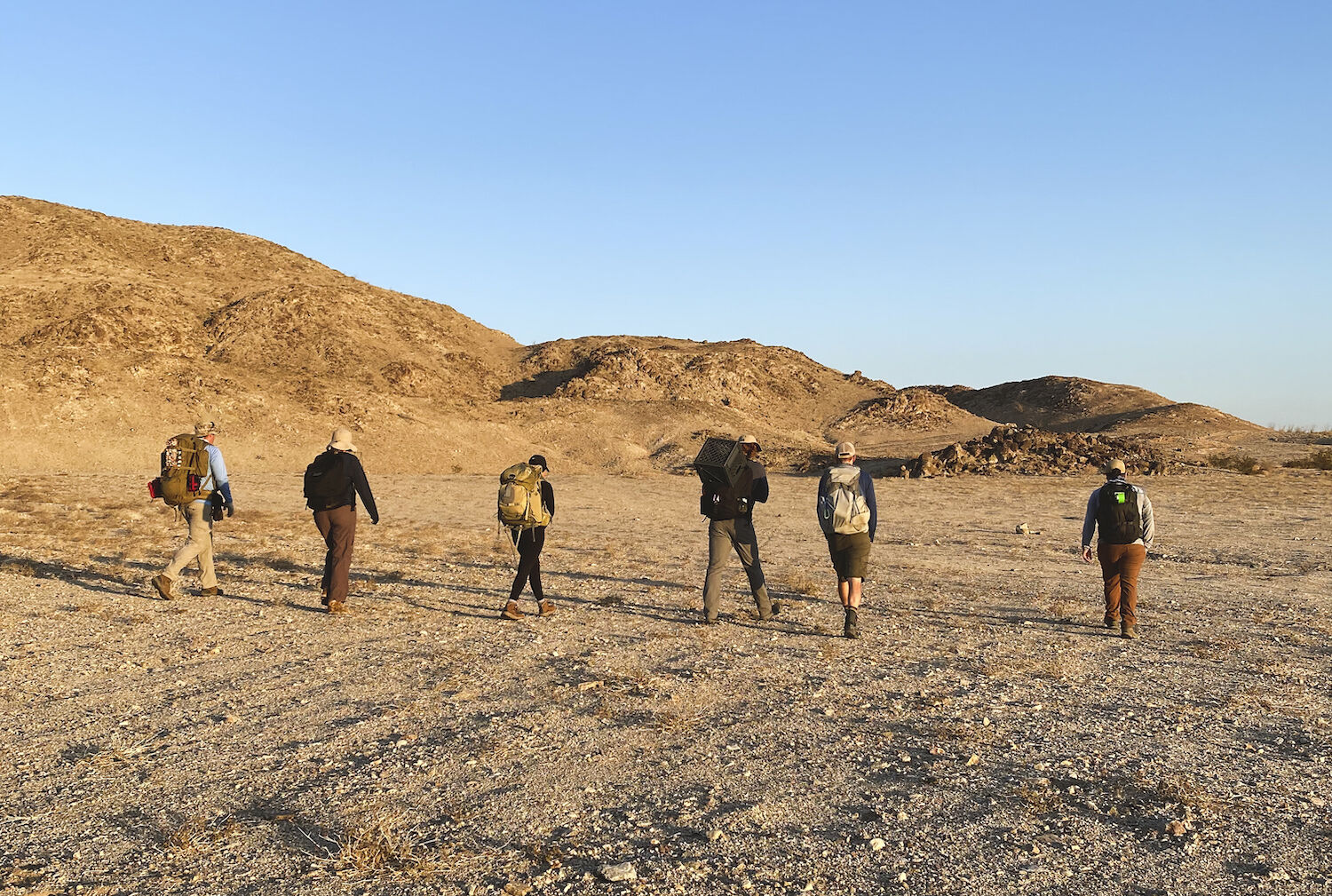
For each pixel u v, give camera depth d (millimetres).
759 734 5316
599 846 3730
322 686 6504
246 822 3977
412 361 94562
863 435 99375
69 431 50844
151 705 5977
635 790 4395
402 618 9188
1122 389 135125
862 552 8312
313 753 4957
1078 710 5891
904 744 5141
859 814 4098
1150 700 6180
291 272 116125
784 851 3697
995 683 6633
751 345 137500
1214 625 9141
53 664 7062
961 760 4852
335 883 3385
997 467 46062
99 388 56156
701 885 3381
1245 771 4688
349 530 9516
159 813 4082
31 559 12672
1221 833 3875
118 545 14680
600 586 11727
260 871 3480
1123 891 3363
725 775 4613
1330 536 18625
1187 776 4590
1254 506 25984
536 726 5441
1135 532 8500
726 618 9367
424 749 5004
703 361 113312
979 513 25828
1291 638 8398
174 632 8336
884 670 7031
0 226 102812
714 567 9008
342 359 89562
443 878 3424
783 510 26969
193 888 3332
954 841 3807
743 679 6680
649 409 84312
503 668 7039
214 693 6301
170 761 4820
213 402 58375
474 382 100312
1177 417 102562
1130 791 4379
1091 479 40219
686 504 31391
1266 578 13055
